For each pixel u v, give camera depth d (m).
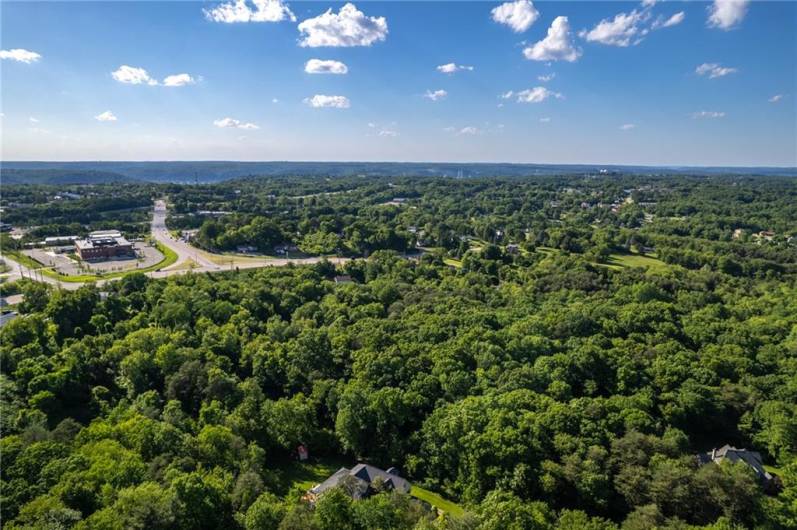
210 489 60.72
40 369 94.12
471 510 63.56
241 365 107.12
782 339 124.12
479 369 97.62
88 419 88.94
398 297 155.75
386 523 56.22
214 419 84.00
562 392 90.25
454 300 144.38
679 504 62.28
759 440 85.00
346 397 87.19
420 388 90.19
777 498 69.44
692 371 98.44
